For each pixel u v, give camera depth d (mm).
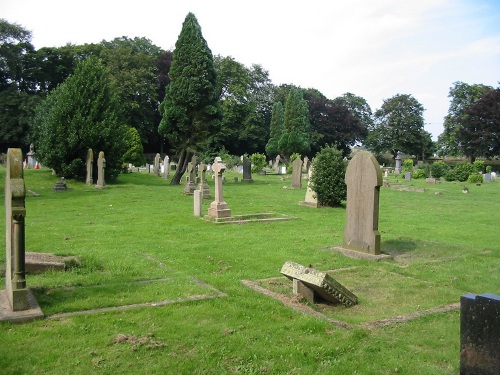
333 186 21438
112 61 61812
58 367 5250
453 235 15031
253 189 30547
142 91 62500
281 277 9328
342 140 84688
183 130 33125
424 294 8398
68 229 14773
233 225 16172
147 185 31953
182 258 10883
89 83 32469
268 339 6164
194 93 32344
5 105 57750
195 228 15445
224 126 71125
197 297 7781
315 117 83812
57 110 31766
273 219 17312
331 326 6656
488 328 4598
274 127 73438
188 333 6258
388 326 6723
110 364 5344
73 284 8375
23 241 6770
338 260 10945
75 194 25422
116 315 6848
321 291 7547
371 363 5582
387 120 88938
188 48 32438
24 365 5262
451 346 6090
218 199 17266
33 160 48562
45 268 9047
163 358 5535
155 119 70812
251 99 82438
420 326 6762
